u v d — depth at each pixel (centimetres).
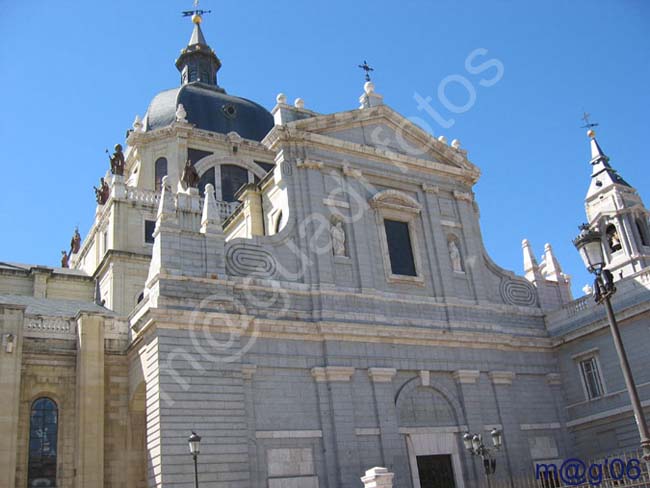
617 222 5412
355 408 3325
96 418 3184
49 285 4953
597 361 3931
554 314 4219
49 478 3155
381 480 2539
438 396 3644
